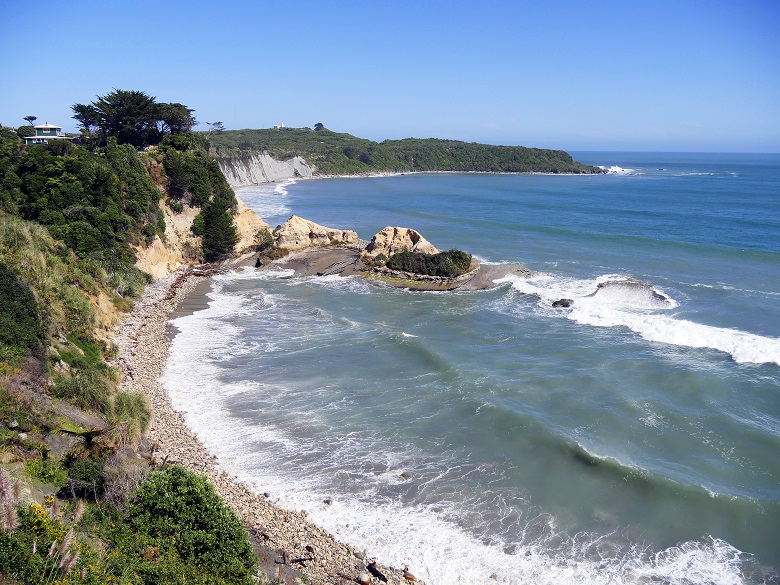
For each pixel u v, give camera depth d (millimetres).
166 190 63562
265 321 45250
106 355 35000
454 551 21141
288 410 30781
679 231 82250
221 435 28156
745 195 135500
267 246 65188
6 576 12758
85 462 20516
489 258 66500
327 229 68000
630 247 71875
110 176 53094
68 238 45406
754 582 19672
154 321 43875
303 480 24969
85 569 13453
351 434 28562
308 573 19703
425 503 23688
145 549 16859
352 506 23422
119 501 19375
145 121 73812
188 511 18000
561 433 27812
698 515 22688
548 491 24375
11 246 36531
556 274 59000
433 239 78562
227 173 161875
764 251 66688
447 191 155000
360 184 182750
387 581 19688
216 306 49125
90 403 26250
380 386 33594
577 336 41281
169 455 25672
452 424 29406
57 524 15391
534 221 94562
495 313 47281
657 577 19938
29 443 20750
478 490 24484
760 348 36375
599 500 23734
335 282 57594
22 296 28000
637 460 25844
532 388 32750
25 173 51406
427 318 46156
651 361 36250
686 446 26891
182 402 31203
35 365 25672
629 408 30219
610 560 20703
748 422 28672
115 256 48625
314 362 37031
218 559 17109
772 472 24922
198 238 63594
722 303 48219
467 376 34156
